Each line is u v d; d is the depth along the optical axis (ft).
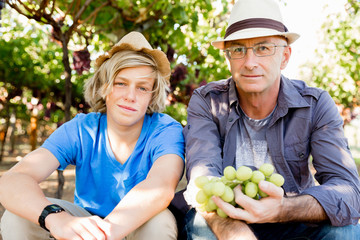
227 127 8.00
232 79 8.13
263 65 7.10
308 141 7.76
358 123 61.00
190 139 7.55
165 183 6.65
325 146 7.30
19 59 31.45
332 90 34.58
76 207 7.53
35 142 35.86
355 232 6.47
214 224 5.82
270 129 7.85
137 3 16.75
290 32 7.10
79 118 8.20
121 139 7.82
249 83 7.19
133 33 7.89
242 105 7.99
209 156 7.14
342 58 34.40
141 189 6.44
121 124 7.40
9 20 29.12
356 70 34.99
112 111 7.45
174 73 20.12
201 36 22.61
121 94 7.32
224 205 5.60
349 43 33.63
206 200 5.96
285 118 7.86
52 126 56.80
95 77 8.05
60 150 7.57
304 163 7.88
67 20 17.93
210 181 5.95
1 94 37.17
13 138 44.78
